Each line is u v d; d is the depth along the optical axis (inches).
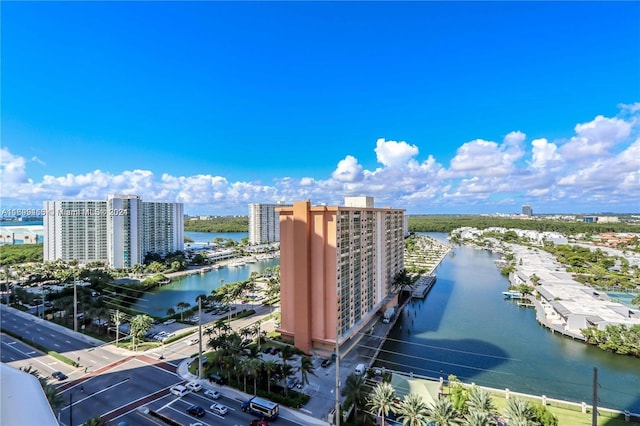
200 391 2381.9
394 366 3004.4
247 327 3715.6
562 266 7372.1
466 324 4146.2
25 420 337.4
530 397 2400.3
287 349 2464.3
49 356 2987.2
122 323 3882.9
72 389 2405.3
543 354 3307.1
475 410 1804.9
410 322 4207.7
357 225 3422.7
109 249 7396.7
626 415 2156.7
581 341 3622.0
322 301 2989.7
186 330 3708.2
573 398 2546.8
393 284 4675.2
